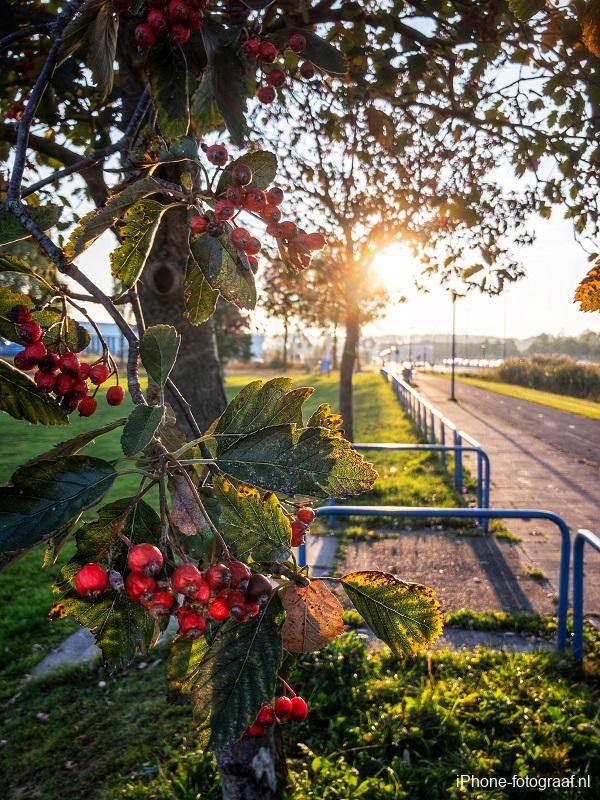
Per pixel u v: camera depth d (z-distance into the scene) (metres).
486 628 5.39
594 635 5.14
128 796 3.48
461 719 3.90
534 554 7.28
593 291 1.26
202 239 0.94
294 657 1.09
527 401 28.25
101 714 4.51
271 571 0.98
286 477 0.84
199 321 1.08
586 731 3.69
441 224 4.41
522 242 4.18
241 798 3.11
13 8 2.69
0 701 4.81
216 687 0.85
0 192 1.68
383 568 6.84
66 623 6.16
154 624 0.89
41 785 3.78
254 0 1.18
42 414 1.09
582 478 11.48
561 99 2.85
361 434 16.69
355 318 12.29
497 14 2.66
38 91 1.07
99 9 1.07
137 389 0.92
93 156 1.20
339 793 3.25
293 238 0.98
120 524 0.85
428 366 88.62
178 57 1.13
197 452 1.12
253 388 0.89
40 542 0.73
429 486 10.40
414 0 2.76
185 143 0.95
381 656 4.73
